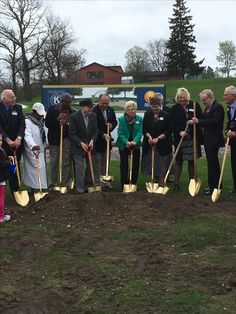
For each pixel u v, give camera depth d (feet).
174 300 14.58
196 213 24.21
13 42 195.21
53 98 54.54
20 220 23.71
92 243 19.95
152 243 19.49
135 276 16.40
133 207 24.14
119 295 15.03
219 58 314.96
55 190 27.40
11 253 19.38
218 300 14.56
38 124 29.86
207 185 32.71
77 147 28.76
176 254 18.45
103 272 16.72
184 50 283.59
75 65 223.30
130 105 30.53
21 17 194.08
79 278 16.44
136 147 31.04
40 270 17.43
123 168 31.22
